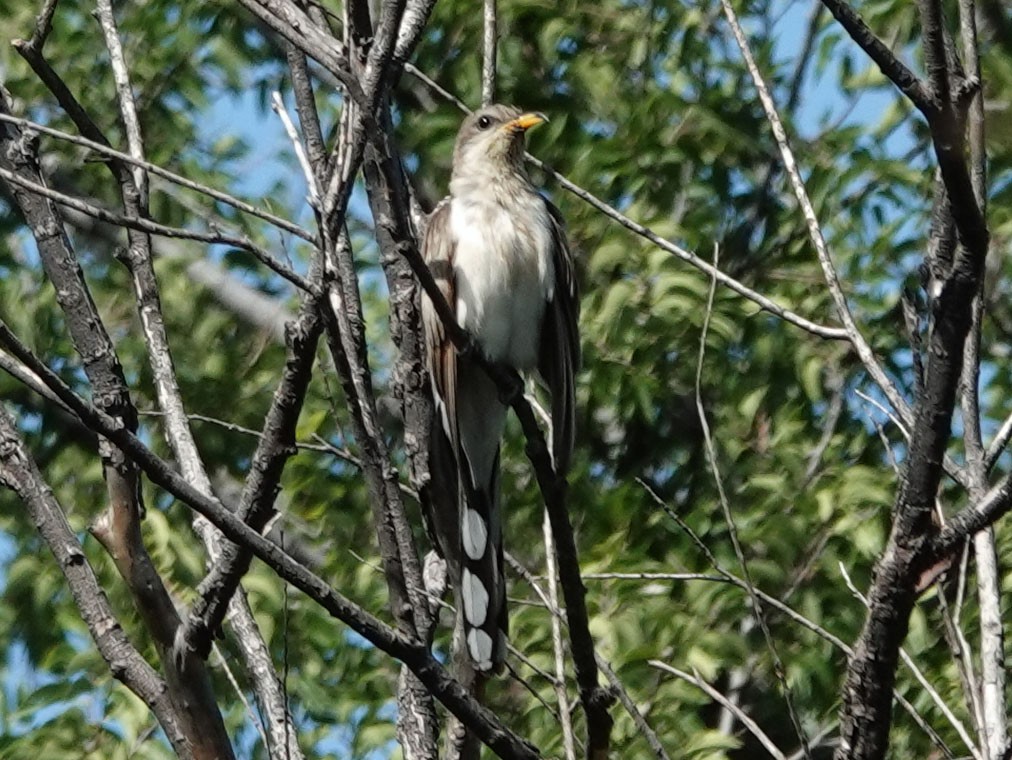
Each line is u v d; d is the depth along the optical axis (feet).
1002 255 42.86
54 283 22.18
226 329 53.26
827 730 38.83
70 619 44.70
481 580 23.91
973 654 36.91
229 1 53.42
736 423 46.24
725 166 47.75
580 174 47.26
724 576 24.35
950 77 17.33
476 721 18.94
